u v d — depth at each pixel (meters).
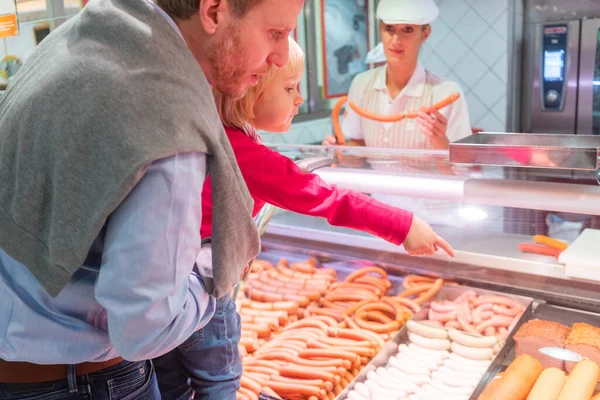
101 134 0.74
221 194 0.82
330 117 4.33
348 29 4.36
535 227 1.84
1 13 2.71
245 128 1.35
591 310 1.63
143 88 0.75
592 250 1.62
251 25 0.81
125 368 1.00
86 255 0.78
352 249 2.00
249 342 1.71
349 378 1.58
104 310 0.91
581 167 1.28
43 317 0.88
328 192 1.27
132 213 0.74
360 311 1.80
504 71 3.93
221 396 1.36
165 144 0.73
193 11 0.81
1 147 0.83
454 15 4.05
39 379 0.93
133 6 0.81
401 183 1.58
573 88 3.74
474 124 4.19
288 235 2.13
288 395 1.51
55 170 0.76
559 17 3.67
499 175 1.52
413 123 3.05
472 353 1.56
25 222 0.80
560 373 1.46
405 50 2.95
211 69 0.87
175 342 0.83
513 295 1.73
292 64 1.31
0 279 0.90
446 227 1.95
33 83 0.81
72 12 2.62
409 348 1.64
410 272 1.91
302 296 1.90
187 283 0.84
